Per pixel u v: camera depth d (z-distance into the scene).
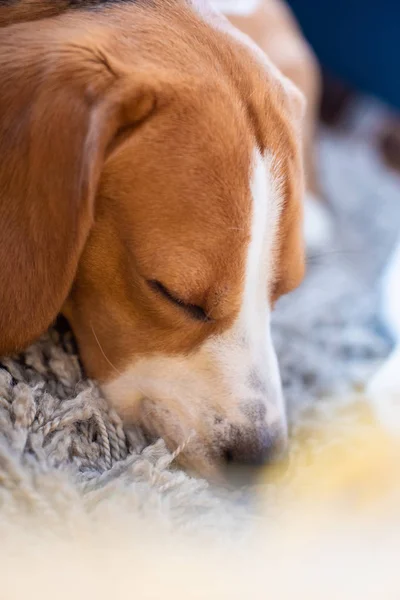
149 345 0.56
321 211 0.91
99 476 0.51
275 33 0.88
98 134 0.51
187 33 0.57
